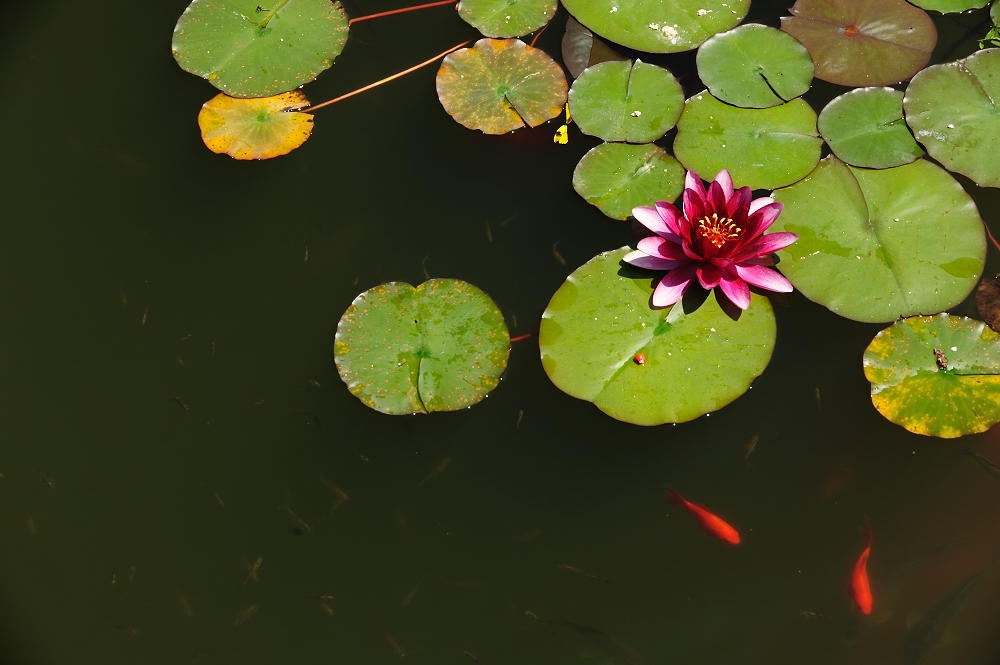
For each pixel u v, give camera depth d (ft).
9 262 10.00
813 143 9.93
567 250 9.70
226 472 8.95
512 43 10.73
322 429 9.07
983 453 8.71
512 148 10.50
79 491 8.91
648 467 8.89
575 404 9.14
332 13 11.09
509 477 8.88
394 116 10.77
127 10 11.84
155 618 8.32
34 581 8.50
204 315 9.66
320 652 8.11
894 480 8.71
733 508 8.66
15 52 11.46
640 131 10.07
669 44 10.74
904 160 9.78
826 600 8.21
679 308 8.93
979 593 8.11
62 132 10.80
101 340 9.58
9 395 9.34
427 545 8.59
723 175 9.25
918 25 10.90
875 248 9.23
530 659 8.03
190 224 10.20
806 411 9.00
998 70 10.30
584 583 8.39
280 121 10.39
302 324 9.53
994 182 9.73
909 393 8.63
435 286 9.16
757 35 10.68
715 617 8.19
